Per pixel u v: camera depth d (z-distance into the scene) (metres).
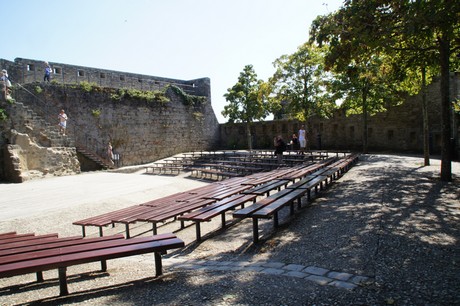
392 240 4.78
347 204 7.43
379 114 24.23
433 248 4.40
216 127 35.50
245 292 3.32
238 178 11.48
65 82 23.80
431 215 6.07
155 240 4.27
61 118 20.22
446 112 9.68
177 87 31.23
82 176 18.78
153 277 4.08
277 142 17.70
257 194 7.52
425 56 10.14
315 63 20.70
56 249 3.98
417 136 22.33
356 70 10.15
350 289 3.30
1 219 8.77
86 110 23.73
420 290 3.23
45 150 18.31
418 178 10.44
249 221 7.35
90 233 8.02
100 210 10.09
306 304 3.01
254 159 20.27
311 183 8.05
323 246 4.81
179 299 3.23
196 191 9.44
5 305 3.55
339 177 11.88
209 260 4.85
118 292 3.59
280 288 3.39
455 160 16.28
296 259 4.38
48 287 4.15
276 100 23.14
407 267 3.82
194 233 6.95
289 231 5.84
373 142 24.66
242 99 29.84
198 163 22.23
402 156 19.20
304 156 19.12
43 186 14.65
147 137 27.91
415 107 22.38
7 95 17.67
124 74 27.75
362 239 4.93
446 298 3.04
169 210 7.10
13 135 17.17
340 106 22.03
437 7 6.81
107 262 5.45
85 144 23.55
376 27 7.95
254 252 4.98
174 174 19.73
